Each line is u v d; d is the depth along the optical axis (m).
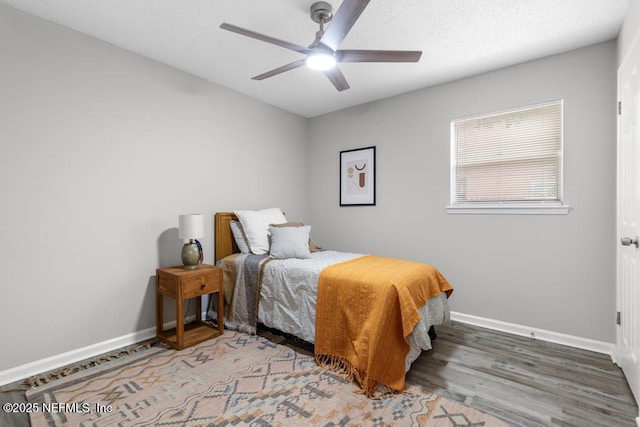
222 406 1.73
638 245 1.73
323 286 2.29
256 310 2.71
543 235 2.65
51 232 2.16
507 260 2.82
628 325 1.96
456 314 3.10
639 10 1.71
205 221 3.13
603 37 2.32
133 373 2.08
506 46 2.44
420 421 1.60
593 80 2.42
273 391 1.87
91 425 1.58
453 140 3.16
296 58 2.70
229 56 2.67
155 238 2.73
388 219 3.59
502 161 2.89
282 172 4.01
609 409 1.71
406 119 3.43
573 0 1.90
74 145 2.26
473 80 2.98
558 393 1.86
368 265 2.49
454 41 2.36
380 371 1.87
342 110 4.00
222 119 3.28
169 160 2.83
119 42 2.43
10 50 1.99
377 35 2.28
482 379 2.01
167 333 2.67
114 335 2.46
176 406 1.73
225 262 2.99
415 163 3.36
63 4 1.97
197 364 2.20
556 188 2.64
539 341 2.61
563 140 2.55
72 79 2.25
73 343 2.25
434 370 2.13
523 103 2.71
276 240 2.94
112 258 2.46
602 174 2.40
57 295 2.18
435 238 3.24
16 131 2.01
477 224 2.97
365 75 2.98
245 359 2.27
